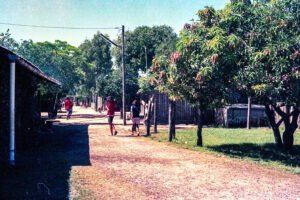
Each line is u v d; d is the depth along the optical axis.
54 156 7.39
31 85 11.35
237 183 5.45
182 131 15.20
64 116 27.33
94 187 4.78
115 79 23.97
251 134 14.70
